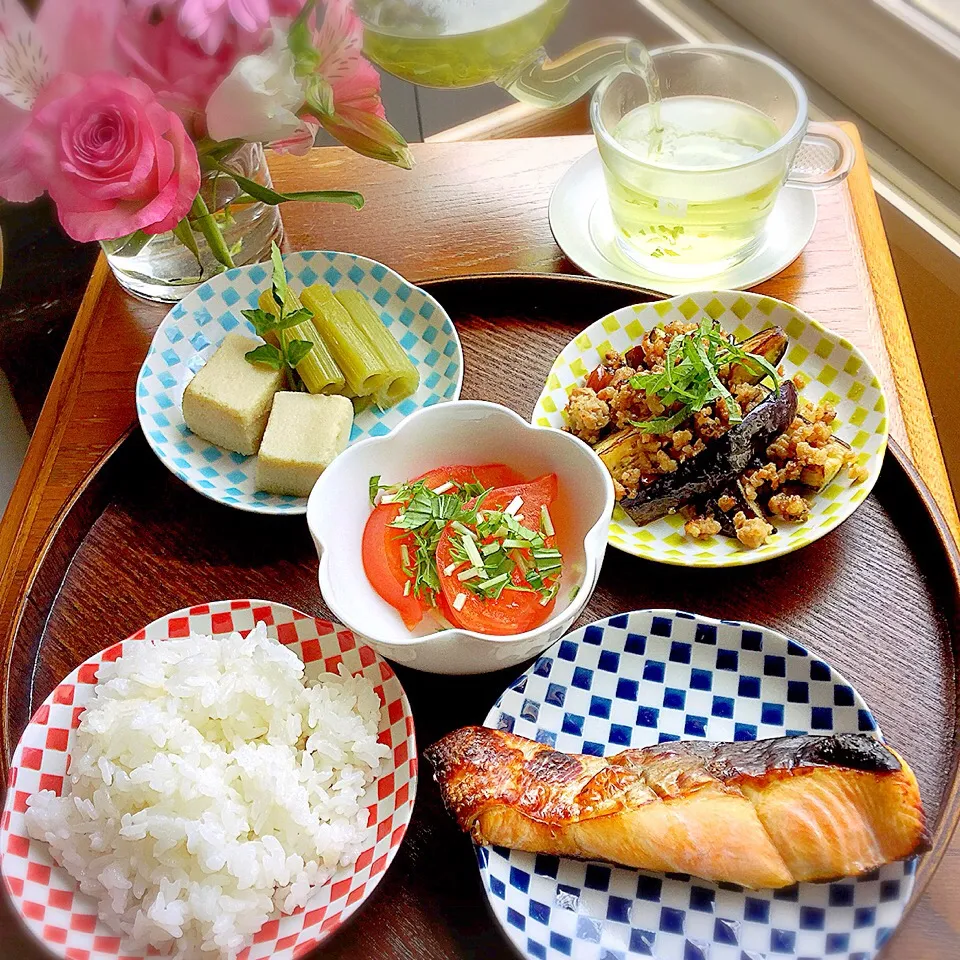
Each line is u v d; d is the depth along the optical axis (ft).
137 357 1.87
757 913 1.23
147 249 1.83
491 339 1.87
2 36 1.36
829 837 1.20
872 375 1.61
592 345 1.73
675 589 1.53
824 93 2.45
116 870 1.24
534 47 1.75
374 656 1.40
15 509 1.69
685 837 1.22
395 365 1.74
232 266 1.82
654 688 1.40
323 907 1.25
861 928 1.19
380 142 1.69
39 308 2.25
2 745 1.41
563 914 1.25
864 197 2.04
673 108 1.94
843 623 1.48
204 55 1.46
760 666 1.39
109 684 1.36
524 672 1.44
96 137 1.45
